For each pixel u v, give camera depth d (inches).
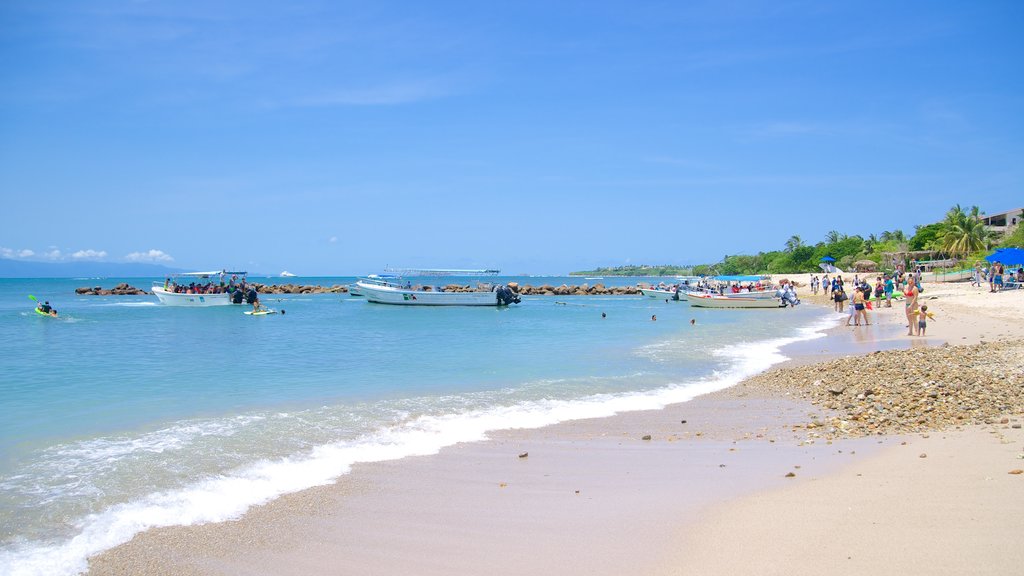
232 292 2268.7
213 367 733.9
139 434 404.2
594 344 962.7
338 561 219.6
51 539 242.7
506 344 981.8
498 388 576.4
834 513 238.7
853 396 485.1
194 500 283.1
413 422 438.3
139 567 218.4
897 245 4062.5
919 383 498.3
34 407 499.8
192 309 2118.6
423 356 829.2
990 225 3494.1
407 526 249.8
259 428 419.8
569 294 3732.8
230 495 289.6
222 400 528.1
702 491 279.9
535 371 682.8
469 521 253.4
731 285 2361.0
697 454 347.9
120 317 1731.1
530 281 7682.1
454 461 342.3
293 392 565.3
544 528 243.1
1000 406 414.3
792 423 418.9
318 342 1036.5
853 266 4035.4
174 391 573.3
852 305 1193.4
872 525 223.1
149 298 3083.2
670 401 508.1
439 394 548.1
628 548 219.8
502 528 244.8
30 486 302.5
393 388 582.6
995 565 185.8
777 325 1283.2
